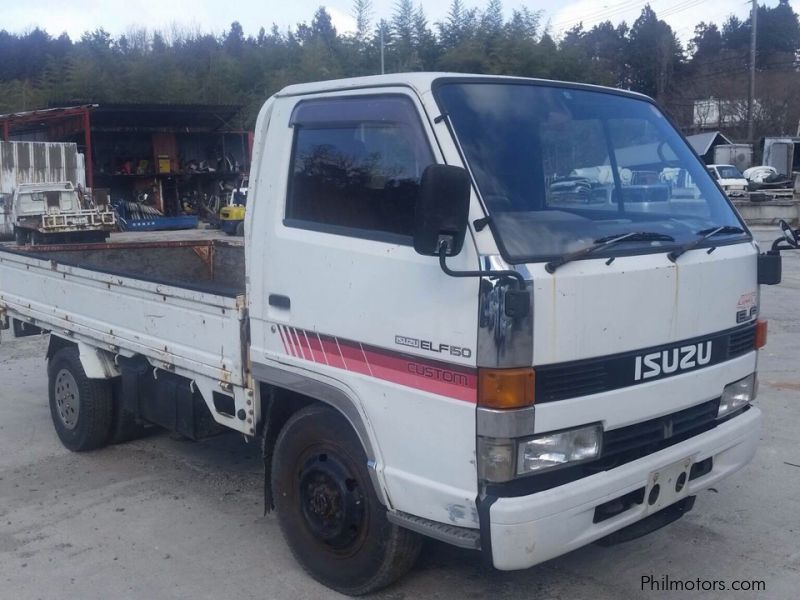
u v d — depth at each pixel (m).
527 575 4.45
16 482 5.93
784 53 63.31
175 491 5.73
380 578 4.04
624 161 4.19
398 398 3.66
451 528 3.54
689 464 3.89
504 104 3.88
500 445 3.30
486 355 3.29
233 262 7.32
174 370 5.11
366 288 3.76
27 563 4.69
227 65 44.34
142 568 4.61
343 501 4.05
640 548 4.77
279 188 4.25
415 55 36.97
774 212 24.70
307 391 4.11
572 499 3.40
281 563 4.64
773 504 5.37
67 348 6.46
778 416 7.14
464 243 3.37
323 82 4.15
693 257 3.84
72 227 20.34
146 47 47.97
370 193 3.84
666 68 57.06
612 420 3.54
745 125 49.09
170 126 34.44
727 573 4.48
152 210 32.09
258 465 6.23
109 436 6.48
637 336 3.60
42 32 66.62
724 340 4.07
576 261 3.41
